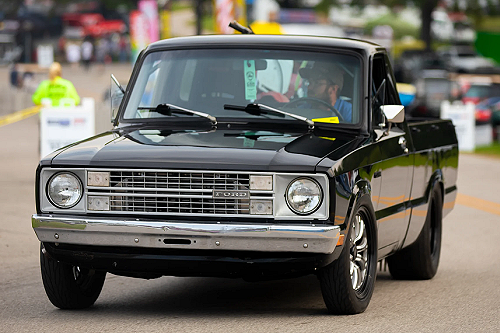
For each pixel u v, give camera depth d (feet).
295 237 25.85
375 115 32.12
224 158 26.63
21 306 30.66
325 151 27.68
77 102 78.89
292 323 27.71
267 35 33.22
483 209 61.93
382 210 31.45
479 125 126.52
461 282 37.50
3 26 340.59
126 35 353.10
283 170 26.16
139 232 26.45
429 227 37.91
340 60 31.94
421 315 29.96
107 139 29.55
